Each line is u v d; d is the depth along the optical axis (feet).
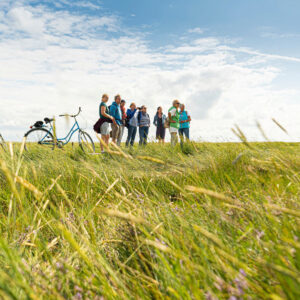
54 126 4.98
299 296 3.01
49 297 3.66
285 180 7.33
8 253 3.39
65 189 10.87
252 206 5.67
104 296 4.12
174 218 6.01
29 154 18.97
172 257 4.81
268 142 5.15
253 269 4.38
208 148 24.40
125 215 3.13
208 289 3.63
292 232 4.47
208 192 3.21
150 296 4.41
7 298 2.98
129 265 5.63
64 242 5.94
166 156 21.63
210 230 5.37
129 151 24.29
